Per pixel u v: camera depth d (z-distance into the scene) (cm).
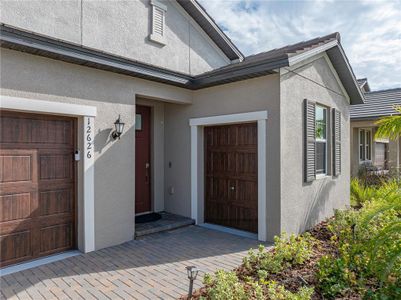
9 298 362
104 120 553
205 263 472
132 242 583
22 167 466
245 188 658
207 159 737
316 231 647
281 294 320
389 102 1319
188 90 720
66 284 398
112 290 381
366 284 371
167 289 382
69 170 526
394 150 1242
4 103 424
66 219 522
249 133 648
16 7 476
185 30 789
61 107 488
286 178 585
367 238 495
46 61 472
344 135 868
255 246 557
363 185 1016
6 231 448
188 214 738
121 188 580
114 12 621
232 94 644
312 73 684
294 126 613
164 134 802
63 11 537
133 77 605
